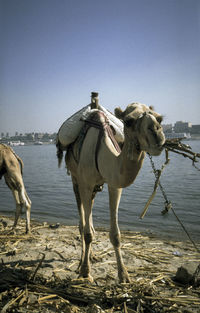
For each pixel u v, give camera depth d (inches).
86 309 135.6
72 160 200.8
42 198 597.3
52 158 2603.3
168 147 120.2
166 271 185.5
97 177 167.2
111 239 160.7
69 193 667.4
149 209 457.1
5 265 194.5
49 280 167.8
